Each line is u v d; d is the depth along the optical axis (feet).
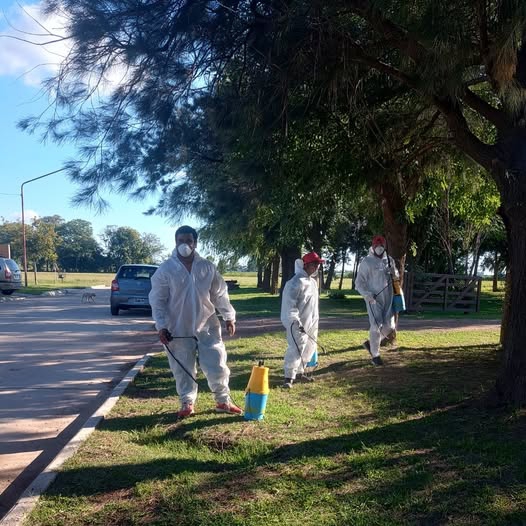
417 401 21.20
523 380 18.69
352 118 28.14
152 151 26.30
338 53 23.50
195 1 22.50
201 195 36.58
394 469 14.15
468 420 18.16
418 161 34.40
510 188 19.06
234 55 24.86
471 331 46.32
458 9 18.66
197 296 19.47
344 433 17.46
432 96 21.75
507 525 11.19
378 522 11.50
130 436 17.79
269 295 112.47
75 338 42.88
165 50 23.49
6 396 24.14
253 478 14.02
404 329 47.88
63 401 23.39
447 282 70.79
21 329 48.37
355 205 41.29
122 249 372.99
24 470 15.84
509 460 14.34
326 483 13.52
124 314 63.93
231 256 90.84
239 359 31.37
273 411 20.10
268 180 29.43
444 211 78.23
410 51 21.49
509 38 16.63
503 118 20.10
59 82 23.29
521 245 18.74
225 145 28.94
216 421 19.07
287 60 23.68
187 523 11.80
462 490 12.77
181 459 15.53
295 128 27.66
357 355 32.19
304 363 24.58
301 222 46.29
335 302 85.92
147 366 30.09
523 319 18.76
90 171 25.38
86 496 13.26
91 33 21.53
